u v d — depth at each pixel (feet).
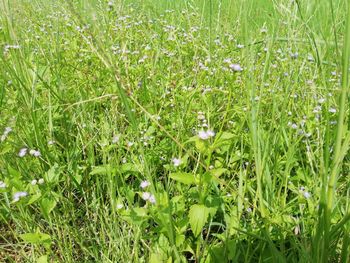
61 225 1.21
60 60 2.00
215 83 1.71
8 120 1.52
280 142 1.33
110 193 1.24
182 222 1.05
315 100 1.40
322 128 1.38
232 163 1.44
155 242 1.11
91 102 1.77
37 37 2.33
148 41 2.44
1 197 1.42
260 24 2.20
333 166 0.75
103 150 1.40
